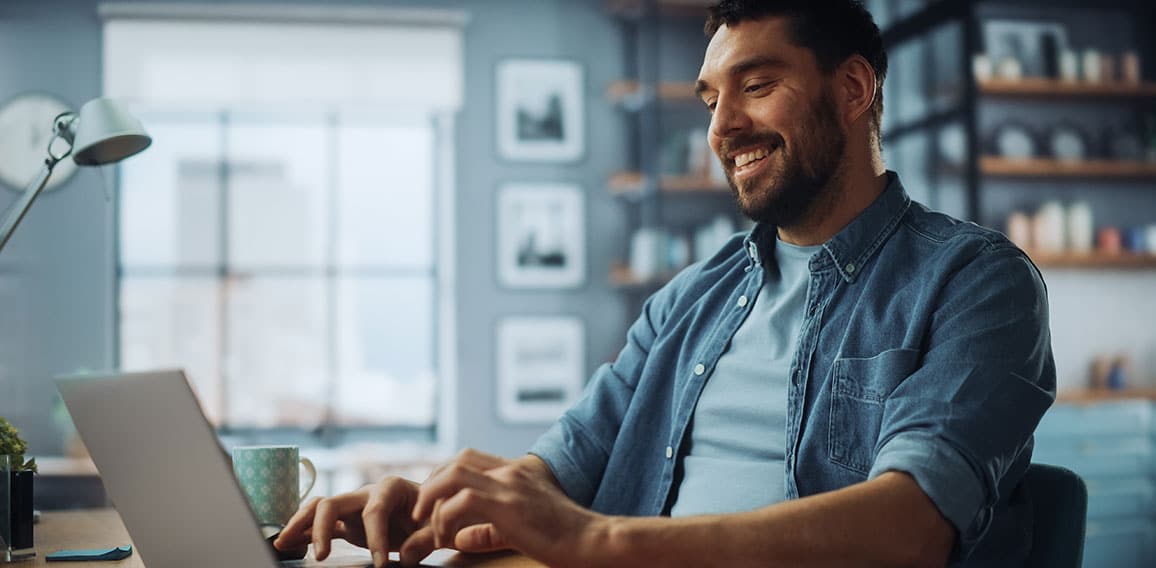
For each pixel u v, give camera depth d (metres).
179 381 0.87
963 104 4.01
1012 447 1.09
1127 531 3.93
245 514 0.85
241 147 6.97
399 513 1.20
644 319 1.61
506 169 6.78
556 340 6.74
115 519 1.66
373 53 6.64
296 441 6.94
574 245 6.79
